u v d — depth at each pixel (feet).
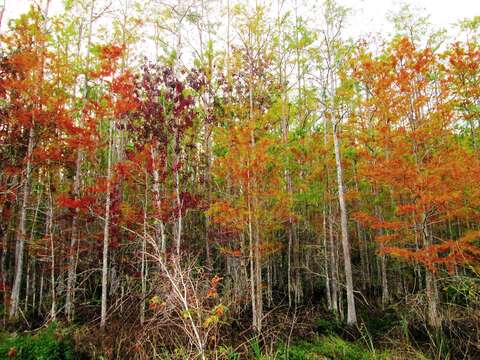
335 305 42.04
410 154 36.88
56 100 36.73
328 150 43.50
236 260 43.80
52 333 27.12
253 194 32.78
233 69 39.52
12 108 36.96
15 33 37.55
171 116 37.24
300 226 53.93
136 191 46.34
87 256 45.57
